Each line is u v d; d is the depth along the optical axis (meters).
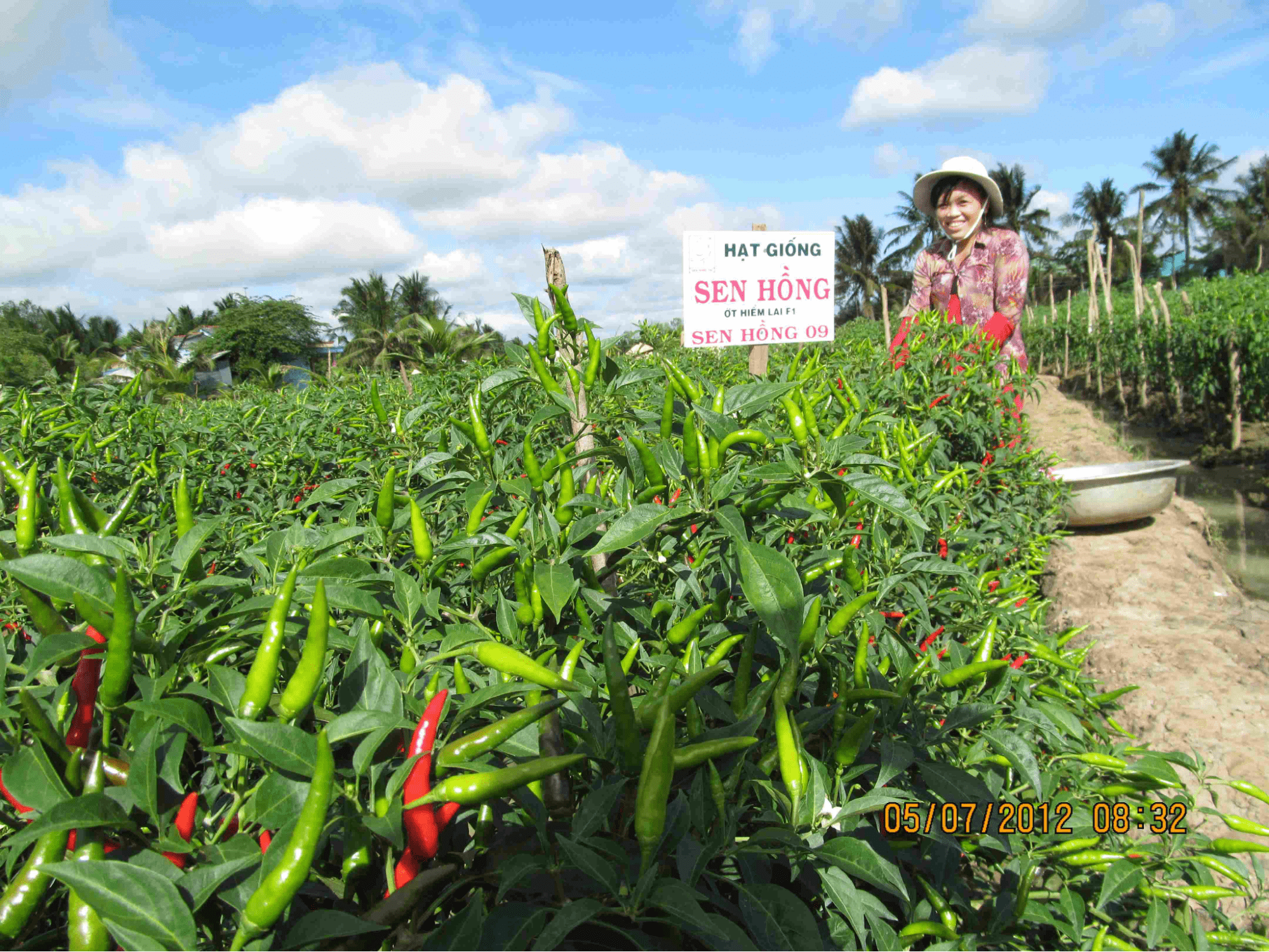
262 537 2.98
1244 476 11.03
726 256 5.33
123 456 3.98
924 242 62.03
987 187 6.60
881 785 1.28
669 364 1.82
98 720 1.10
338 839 1.02
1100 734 2.36
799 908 1.04
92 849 0.88
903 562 2.04
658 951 0.93
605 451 1.69
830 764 1.38
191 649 1.17
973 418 4.93
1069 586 5.38
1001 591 2.85
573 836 1.01
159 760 1.01
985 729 1.63
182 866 0.94
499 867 1.00
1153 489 5.96
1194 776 3.25
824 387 2.88
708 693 1.40
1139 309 15.67
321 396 7.75
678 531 1.74
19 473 1.28
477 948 0.86
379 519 1.66
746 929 1.20
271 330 62.19
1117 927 1.88
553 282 2.13
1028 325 25.39
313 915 0.83
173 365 25.50
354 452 4.71
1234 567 7.55
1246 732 3.46
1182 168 65.38
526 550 1.59
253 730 0.90
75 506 1.27
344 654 1.53
